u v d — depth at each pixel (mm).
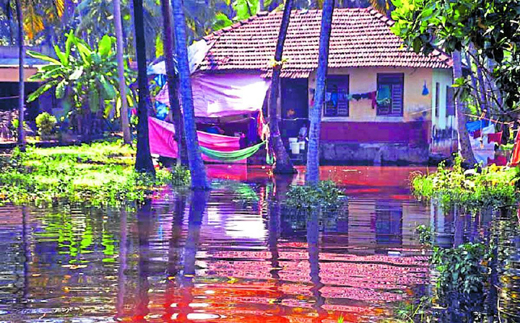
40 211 18312
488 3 9992
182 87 23594
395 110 35375
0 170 26906
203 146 32469
